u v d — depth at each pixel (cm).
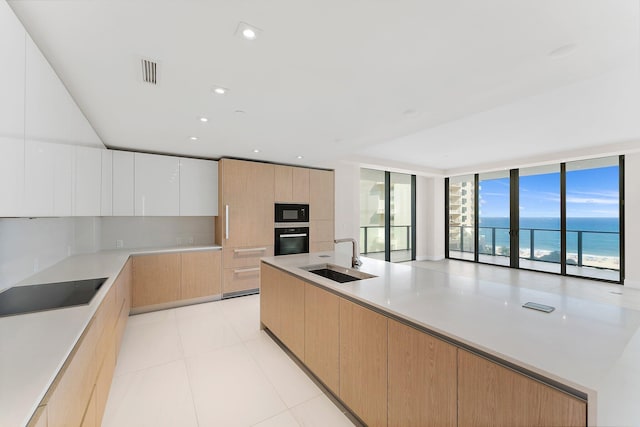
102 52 152
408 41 146
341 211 562
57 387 89
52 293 170
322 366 203
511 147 479
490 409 103
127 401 194
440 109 241
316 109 239
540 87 202
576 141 438
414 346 132
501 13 125
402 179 727
